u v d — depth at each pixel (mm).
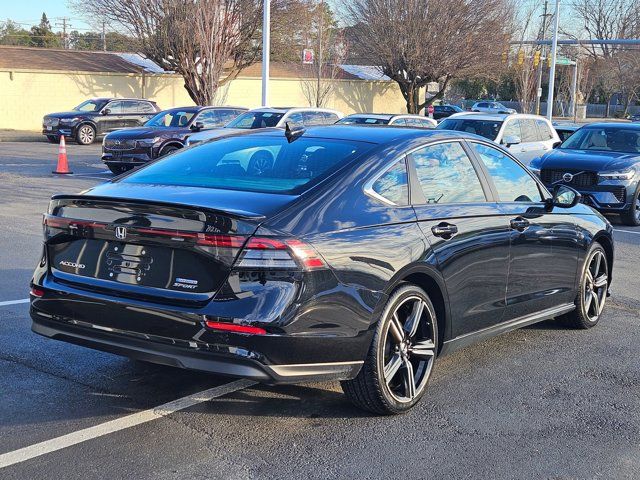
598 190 12914
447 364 5742
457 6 37875
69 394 4809
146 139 17297
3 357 5453
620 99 74812
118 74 37812
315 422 4504
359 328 4238
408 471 3914
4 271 8031
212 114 19328
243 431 4336
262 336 3898
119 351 4293
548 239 5941
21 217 11461
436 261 4750
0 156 22250
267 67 23766
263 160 4852
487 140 5742
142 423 4391
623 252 10766
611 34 63531
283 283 3955
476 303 5211
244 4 35406
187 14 33938
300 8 37812
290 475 3818
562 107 62312
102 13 34969
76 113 29000
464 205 5164
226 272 3963
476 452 4172
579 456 4172
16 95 35062
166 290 4121
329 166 4605
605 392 5219
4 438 4125
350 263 4199
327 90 42062
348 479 3805
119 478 3713
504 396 5074
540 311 6062
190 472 3805
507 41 39531
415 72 39375
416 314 4684
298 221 4117
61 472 3754
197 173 4840
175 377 5180
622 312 7520
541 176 13383
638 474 3979
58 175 17500
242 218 3973
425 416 4668
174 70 36375
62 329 4484
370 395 4461
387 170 4719
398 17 38188
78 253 4480
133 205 4160
